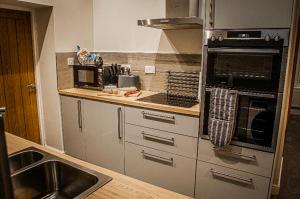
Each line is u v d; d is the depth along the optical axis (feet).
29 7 9.61
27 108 10.36
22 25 9.70
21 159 4.19
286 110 7.28
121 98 8.30
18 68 9.82
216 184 6.88
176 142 7.27
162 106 7.25
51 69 10.02
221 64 6.29
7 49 9.37
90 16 10.93
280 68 5.57
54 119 10.48
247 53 5.82
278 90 5.68
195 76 8.61
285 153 11.50
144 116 7.71
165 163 7.62
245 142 6.27
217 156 6.70
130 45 10.09
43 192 3.94
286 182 8.88
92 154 9.52
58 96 10.07
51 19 9.53
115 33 10.45
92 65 9.87
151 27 8.79
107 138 8.86
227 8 5.91
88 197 2.99
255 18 5.65
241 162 6.42
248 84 5.99
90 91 9.71
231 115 6.04
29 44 10.03
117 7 10.19
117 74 9.92
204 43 6.35
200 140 6.85
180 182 7.47
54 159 3.96
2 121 2.11
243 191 6.53
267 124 5.95
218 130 6.19
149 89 9.81
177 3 7.73
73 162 3.88
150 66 9.62
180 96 8.73
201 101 6.63
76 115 9.63
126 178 3.44
